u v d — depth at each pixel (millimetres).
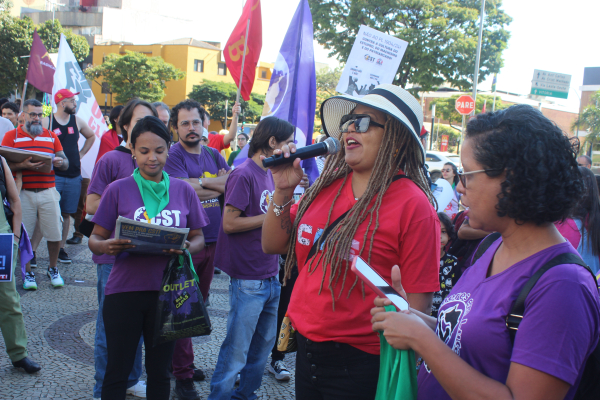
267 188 2941
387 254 1670
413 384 1350
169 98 54188
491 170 1192
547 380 1057
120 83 46719
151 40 70125
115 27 66625
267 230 1975
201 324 2480
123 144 3520
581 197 1199
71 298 4805
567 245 1199
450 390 1169
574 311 1071
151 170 2562
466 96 14586
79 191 6160
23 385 3098
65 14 67188
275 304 3016
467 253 3465
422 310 1648
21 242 3721
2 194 3363
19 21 36594
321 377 1754
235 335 2789
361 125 1732
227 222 2791
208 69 55312
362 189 1801
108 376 2371
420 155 1813
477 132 1255
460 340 1255
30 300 4652
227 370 2775
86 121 6715
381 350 1479
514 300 1182
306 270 1826
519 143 1157
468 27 20516
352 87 5074
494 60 20531
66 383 3170
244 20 5844
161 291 2391
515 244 1253
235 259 2822
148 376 2494
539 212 1148
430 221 1666
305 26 4637
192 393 3098
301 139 4633
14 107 7316
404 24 20344
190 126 3701
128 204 2543
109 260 2934
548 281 1119
